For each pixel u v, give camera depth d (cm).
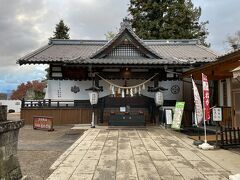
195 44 2164
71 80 1712
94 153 755
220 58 937
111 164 631
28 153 767
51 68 1708
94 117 1516
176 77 1706
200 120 888
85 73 1705
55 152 781
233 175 509
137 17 2719
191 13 2728
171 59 1504
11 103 3562
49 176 538
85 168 597
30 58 1605
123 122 1376
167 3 2664
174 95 1705
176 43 2164
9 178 429
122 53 1569
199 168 594
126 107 1518
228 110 1343
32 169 590
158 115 1513
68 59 1509
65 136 1121
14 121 448
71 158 694
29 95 3912
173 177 529
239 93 1261
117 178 523
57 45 2081
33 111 1581
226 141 830
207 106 862
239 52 798
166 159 681
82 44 2109
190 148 829
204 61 1573
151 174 549
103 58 1527
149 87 1659
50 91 1702
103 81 1705
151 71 1573
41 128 1335
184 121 1516
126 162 650
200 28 3075
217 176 534
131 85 1675
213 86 1586
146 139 1007
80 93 1703
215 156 712
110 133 1170
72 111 1589
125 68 1538
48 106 1586
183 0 2706
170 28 2583
